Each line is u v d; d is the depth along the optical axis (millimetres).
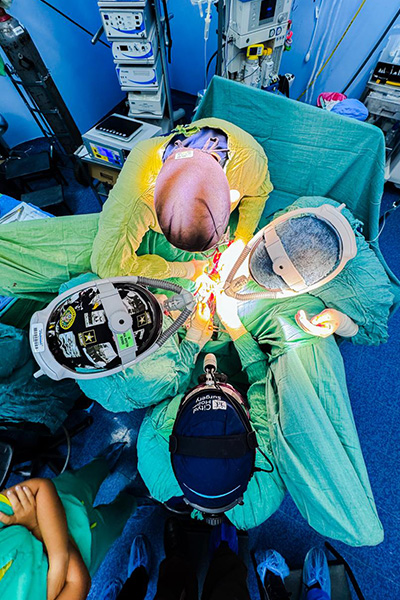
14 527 1005
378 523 1117
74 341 850
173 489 1220
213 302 1572
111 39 2000
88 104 3328
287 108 1393
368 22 2266
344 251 931
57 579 969
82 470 1512
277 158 1612
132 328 873
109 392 1273
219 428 930
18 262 1523
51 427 1667
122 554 1751
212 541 1591
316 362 1289
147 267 1410
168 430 1310
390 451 1866
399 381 2037
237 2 1573
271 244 959
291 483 1212
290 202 1802
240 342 1463
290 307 1409
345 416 1226
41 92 2369
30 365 1597
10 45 2061
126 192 1231
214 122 1258
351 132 1332
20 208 1876
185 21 2789
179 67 3260
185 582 1384
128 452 1943
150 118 2547
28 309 1796
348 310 1344
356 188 1504
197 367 1650
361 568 1646
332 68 2648
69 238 1550
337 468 1133
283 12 1711
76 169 2822
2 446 1405
